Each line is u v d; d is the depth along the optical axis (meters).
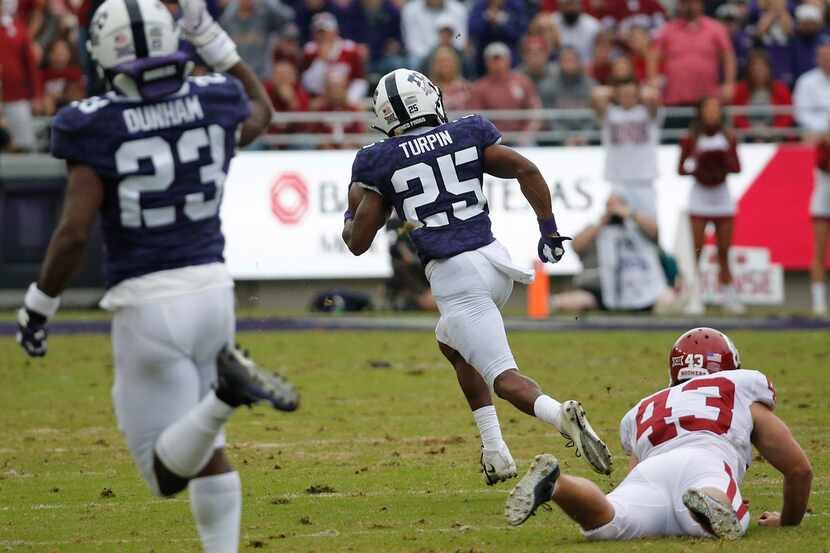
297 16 75.25
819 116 67.50
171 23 18.19
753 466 28.45
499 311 24.64
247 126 19.55
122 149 17.67
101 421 35.75
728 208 60.66
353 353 47.91
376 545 21.66
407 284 60.75
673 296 61.34
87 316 59.00
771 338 51.06
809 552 20.00
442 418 35.44
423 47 73.00
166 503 25.70
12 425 35.19
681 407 21.48
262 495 26.31
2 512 24.94
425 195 24.47
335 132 65.81
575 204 63.59
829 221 61.94
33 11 69.75
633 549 20.19
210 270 17.89
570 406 21.41
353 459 30.12
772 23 73.25
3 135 63.06
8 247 60.06
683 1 68.75
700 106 60.12
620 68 62.84
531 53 68.69
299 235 62.81
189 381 17.84
